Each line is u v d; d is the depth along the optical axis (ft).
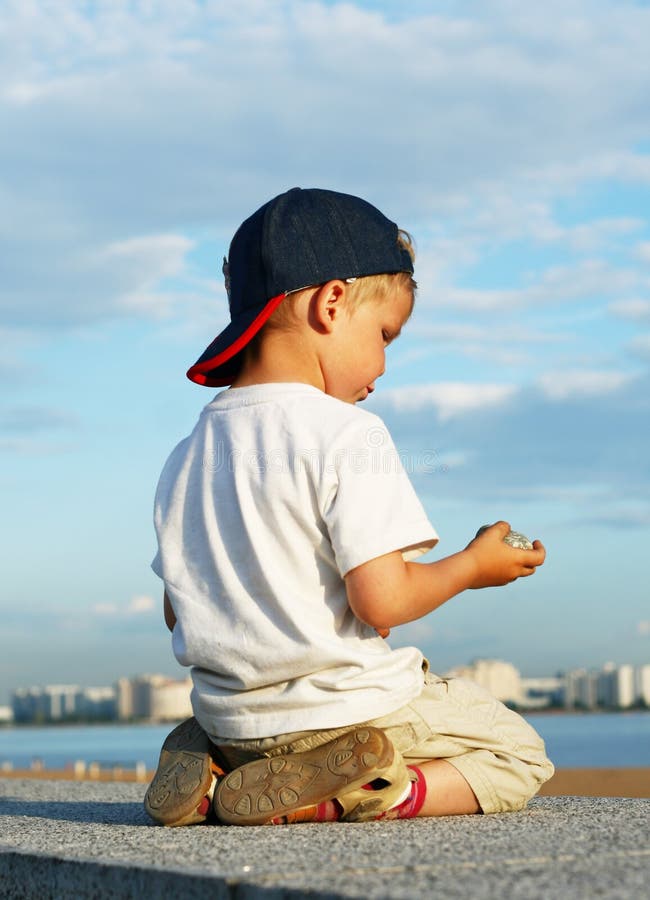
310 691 5.61
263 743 5.74
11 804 8.69
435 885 3.55
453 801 5.92
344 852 4.37
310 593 5.72
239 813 5.52
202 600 5.92
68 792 10.66
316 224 6.24
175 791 5.82
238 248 6.43
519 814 6.02
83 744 469.16
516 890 3.45
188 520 6.12
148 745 433.07
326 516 5.64
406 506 5.72
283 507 5.74
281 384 6.11
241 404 6.16
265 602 5.72
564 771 64.08
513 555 6.22
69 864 4.48
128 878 4.15
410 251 6.65
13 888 4.86
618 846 4.46
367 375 6.37
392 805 5.63
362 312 6.31
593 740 318.24
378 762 5.46
